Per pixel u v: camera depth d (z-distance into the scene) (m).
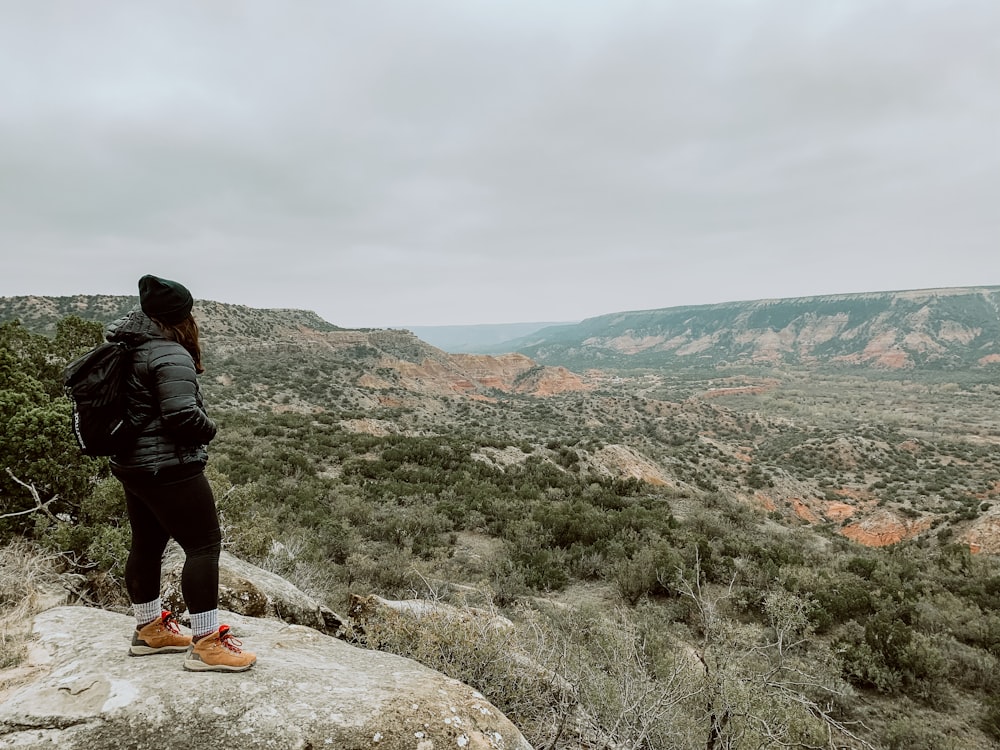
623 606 11.15
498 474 27.19
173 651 2.34
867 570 14.75
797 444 85.62
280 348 111.31
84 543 4.53
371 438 32.81
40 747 1.71
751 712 3.84
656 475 41.56
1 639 2.57
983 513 34.28
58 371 10.77
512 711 3.29
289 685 2.11
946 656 9.32
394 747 1.86
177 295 2.07
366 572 11.55
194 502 2.08
